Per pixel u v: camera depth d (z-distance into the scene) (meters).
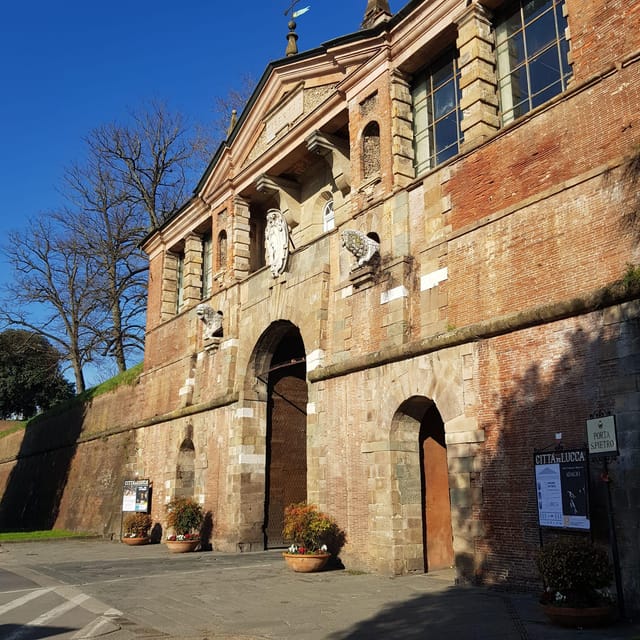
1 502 51.47
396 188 17.88
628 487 11.01
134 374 34.00
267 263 23.30
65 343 47.97
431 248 16.23
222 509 23.48
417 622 10.25
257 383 23.84
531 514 12.59
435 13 17.66
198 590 14.11
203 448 25.53
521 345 13.39
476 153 15.53
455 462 14.23
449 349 14.94
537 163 14.00
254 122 25.52
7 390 60.91
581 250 12.70
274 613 11.50
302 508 17.47
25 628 10.38
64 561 20.84
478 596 12.25
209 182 27.94
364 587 13.95
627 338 11.49
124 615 11.48
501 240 14.38
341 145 21.84
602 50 13.22
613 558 10.55
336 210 21.86
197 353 27.86
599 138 12.86
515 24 16.31
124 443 32.69
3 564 20.19
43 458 45.22
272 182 24.61
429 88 18.67
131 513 29.55
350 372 18.00
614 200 12.30
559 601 9.81
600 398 11.76
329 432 18.36
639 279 11.33
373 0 22.59
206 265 30.28
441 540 16.56
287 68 23.41
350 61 20.44
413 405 16.27
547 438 12.53
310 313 20.27
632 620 10.18
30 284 47.69
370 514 16.47
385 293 17.41
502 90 16.31
